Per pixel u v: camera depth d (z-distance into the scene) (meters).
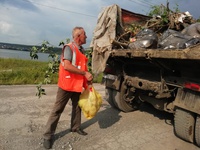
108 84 5.13
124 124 4.50
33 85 8.39
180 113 3.66
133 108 5.31
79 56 3.53
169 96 3.95
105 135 3.94
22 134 3.84
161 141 3.79
